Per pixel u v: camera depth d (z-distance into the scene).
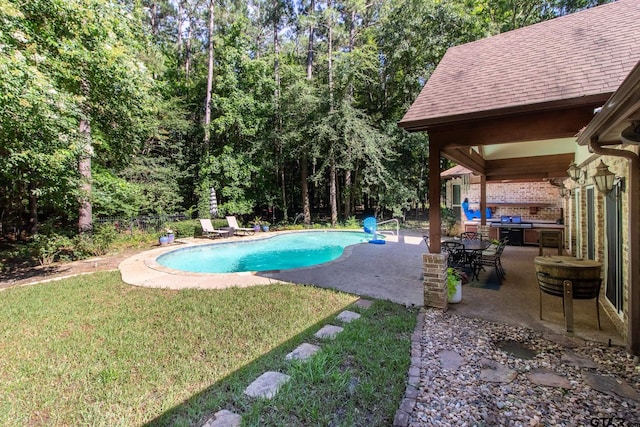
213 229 14.27
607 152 3.45
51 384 2.85
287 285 6.12
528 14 17.77
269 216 22.55
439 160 4.86
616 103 2.30
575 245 8.23
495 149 7.57
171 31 24.23
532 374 3.01
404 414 2.39
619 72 3.80
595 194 5.41
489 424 2.33
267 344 3.60
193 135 19.52
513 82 4.57
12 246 12.04
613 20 5.17
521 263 8.34
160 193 15.92
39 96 6.00
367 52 17.16
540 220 11.91
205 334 3.87
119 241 11.67
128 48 9.53
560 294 4.13
